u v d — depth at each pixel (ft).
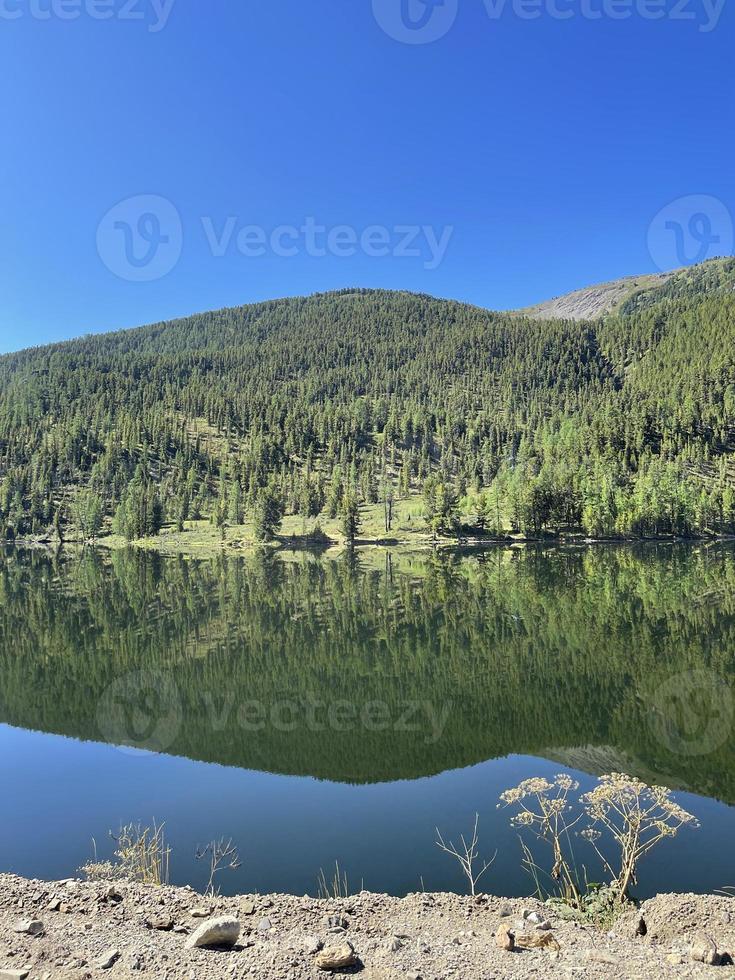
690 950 22.45
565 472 453.17
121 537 496.23
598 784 53.57
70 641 141.69
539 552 352.28
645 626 138.51
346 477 579.07
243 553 404.36
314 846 41.27
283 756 64.69
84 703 91.86
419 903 28.84
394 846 40.86
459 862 37.86
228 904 27.94
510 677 101.81
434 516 425.69
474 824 44.42
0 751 67.77
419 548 390.83
